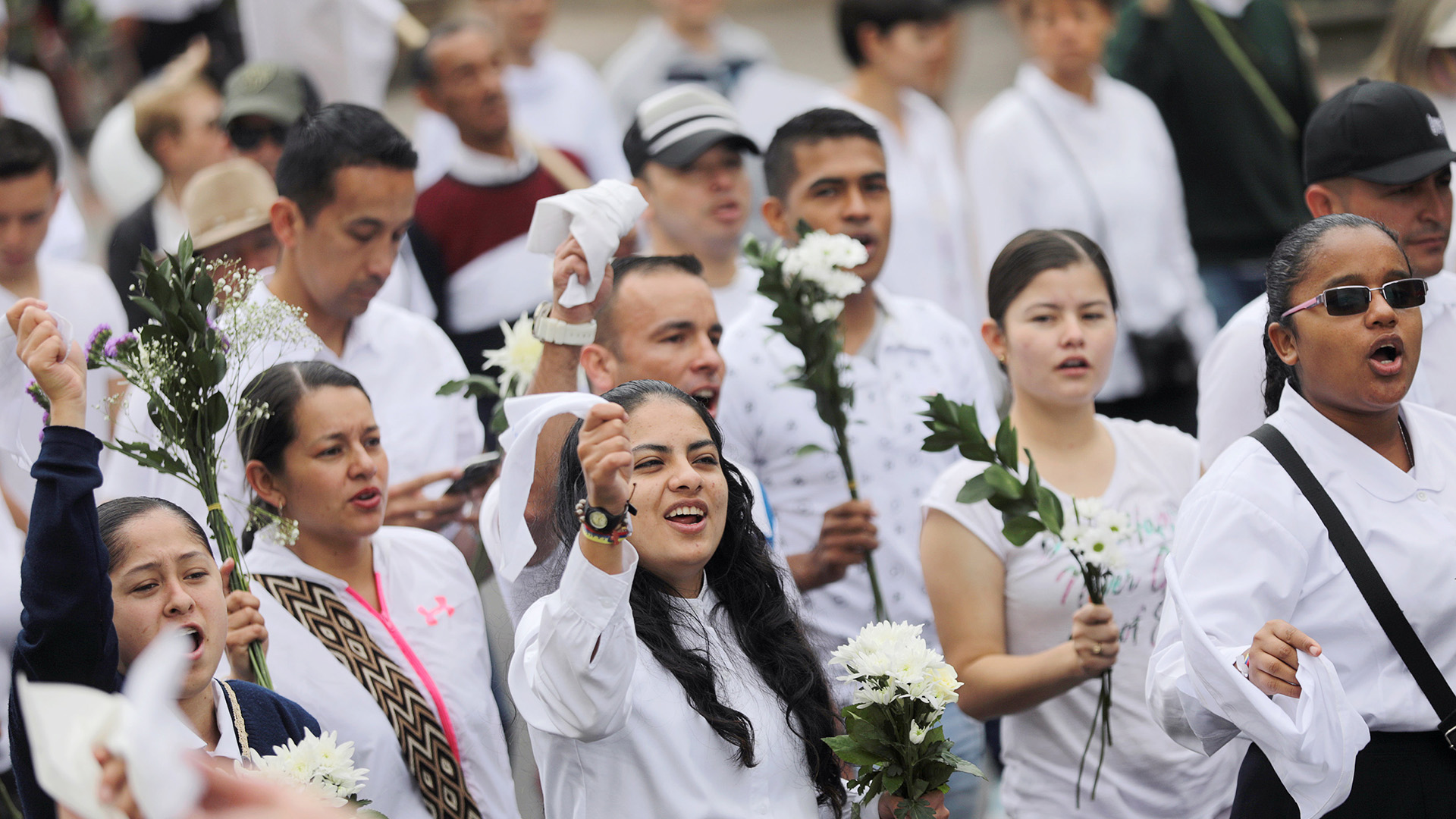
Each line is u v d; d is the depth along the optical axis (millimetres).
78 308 20578
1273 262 11492
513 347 14820
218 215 18031
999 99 25578
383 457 13172
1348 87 15078
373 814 10180
